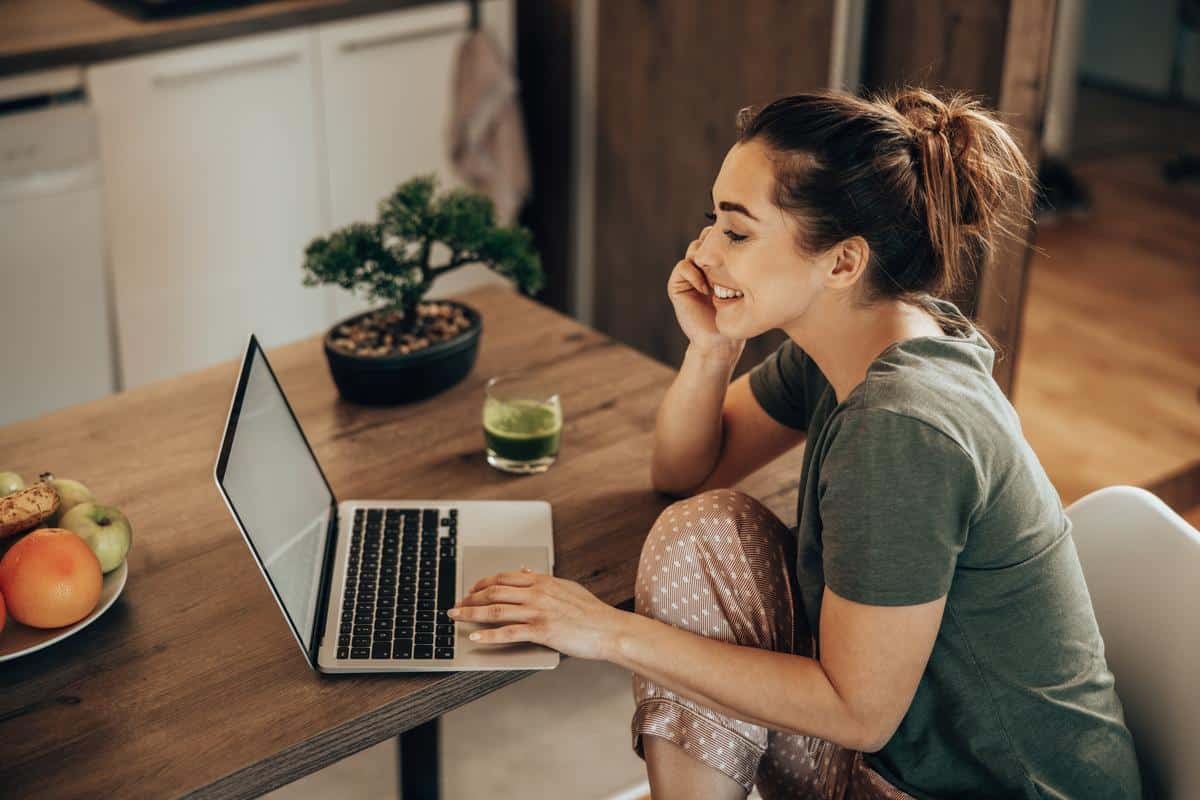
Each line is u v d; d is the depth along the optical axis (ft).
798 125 4.23
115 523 4.72
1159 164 16.28
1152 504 4.71
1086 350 12.07
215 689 4.29
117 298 9.91
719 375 5.26
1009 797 4.38
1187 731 4.42
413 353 6.00
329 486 5.29
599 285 11.60
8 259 9.26
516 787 6.93
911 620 4.02
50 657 4.43
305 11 9.90
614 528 5.22
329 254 6.04
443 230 6.14
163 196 9.84
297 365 6.49
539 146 11.71
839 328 4.49
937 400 4.05
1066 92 15.17
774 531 4.93
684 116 10.16
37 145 9.07
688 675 4.32
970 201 4.44
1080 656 4.35
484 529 5.15
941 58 8.41
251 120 10.02
